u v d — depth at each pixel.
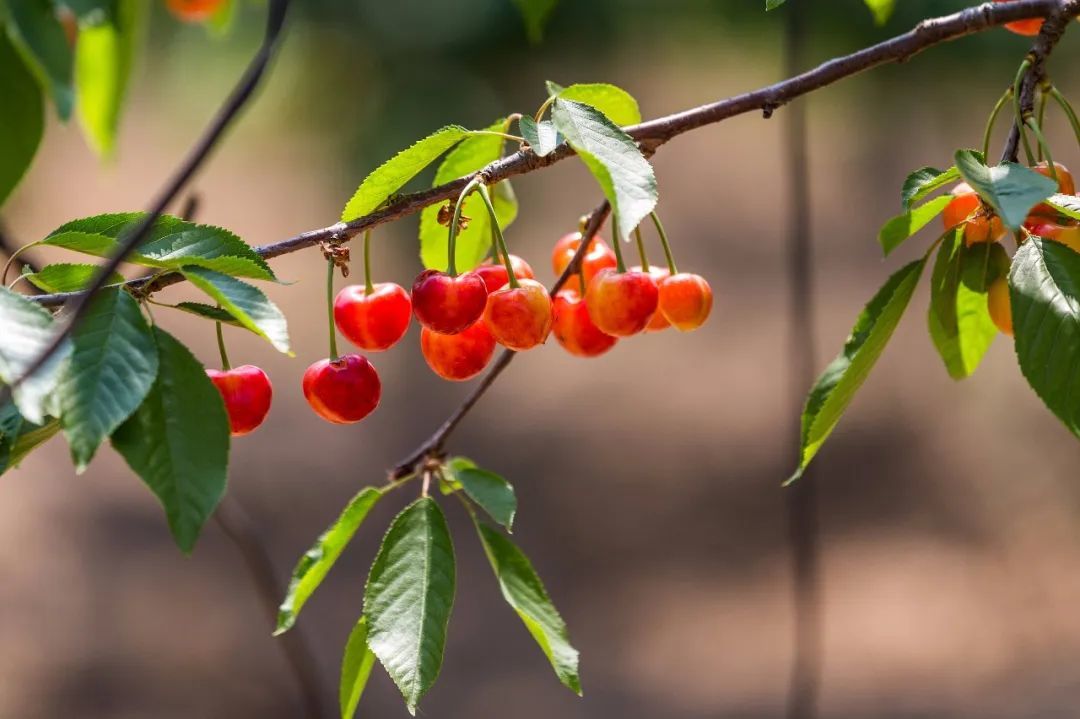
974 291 3.29
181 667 11.84
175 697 11.38
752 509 14.76
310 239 2.97
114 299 2.46
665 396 17.55
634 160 2.74
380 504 15.20
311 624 12.63
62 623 12.50
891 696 11.16
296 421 17.45
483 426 17.12
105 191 21.53
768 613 12.73
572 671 3.19
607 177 2.64
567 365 18.77
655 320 3.47
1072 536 13.53
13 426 2.60
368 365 3.14
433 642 3.05
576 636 12.66
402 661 3.02
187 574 13.49
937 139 17.70
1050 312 2.78
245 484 15.62
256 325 2.55
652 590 13.38
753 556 13.80
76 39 4.63
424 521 3.18
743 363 18.09
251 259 2.62
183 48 13.88
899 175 18.44
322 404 3.11
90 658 11.91
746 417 16.81
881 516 14.40
